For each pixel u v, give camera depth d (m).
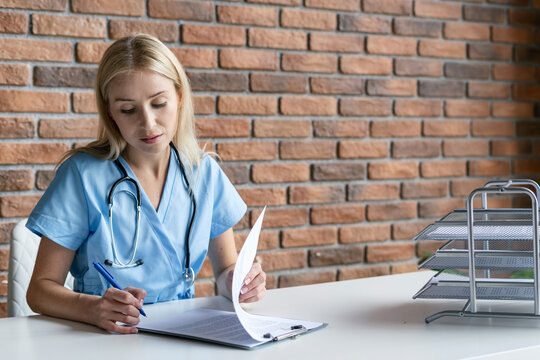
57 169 1.40
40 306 1.20
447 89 2.83
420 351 0.91
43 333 1.05
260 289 1.24
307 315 1.14
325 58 2.59
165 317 1.13
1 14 2.08
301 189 2.56
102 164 1.36
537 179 3.00
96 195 1.34
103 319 1.06
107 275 1.17
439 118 2.82
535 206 1.01
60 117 2.19
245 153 2.46
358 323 1.08
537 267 1.02
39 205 1.32
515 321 1.08
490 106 2.92
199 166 1.47
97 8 2.21
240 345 0.93
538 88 3.00
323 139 2.60
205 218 1.45
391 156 2.73
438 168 2.82
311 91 2.57
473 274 1.05
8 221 2.13
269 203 2.50
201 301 1.31
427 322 1.08
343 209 2.64
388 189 2.73
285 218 2.54
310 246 2.58
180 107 1.41
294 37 2.53
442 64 2.81
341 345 0.95
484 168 2.91
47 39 2.15
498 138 2.94
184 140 1.44
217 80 2.40
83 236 1.34
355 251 2.67
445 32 2.81
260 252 2.50
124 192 1.36
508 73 2.95
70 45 2.19
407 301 1.25
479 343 0.95
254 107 2.47
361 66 2.65
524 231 1.04
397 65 2.72
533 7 2.98
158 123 1.26
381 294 1.32
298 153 2.55
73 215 1.32
